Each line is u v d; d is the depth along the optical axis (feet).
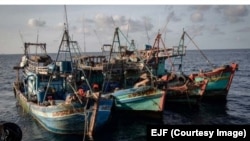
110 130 82.58
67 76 87.92
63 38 81.30
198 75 117.39
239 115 99.91
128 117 95.45
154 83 97.25
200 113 102.12
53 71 84.58
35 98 94.73
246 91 147.84
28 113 100.07
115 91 94.53
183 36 126.72
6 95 150.10
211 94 118.21
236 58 492.95
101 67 107.76
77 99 74.33
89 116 74.33
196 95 109.40
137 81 112.16
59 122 75.77
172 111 104.63
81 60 116.78
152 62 120.06
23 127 86.53
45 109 78.13
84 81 102.37
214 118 95.91
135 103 93.04
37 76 91.45
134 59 121.08
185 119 94.48
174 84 115.96
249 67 293.43
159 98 90.27
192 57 579.48
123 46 127.95
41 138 76.18
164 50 126.21
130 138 76.33
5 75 263.29
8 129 50.21
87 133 75.87
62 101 83.97
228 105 115.03
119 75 111.04
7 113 106.32
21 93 109.19
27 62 117.19
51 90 90.48
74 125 75.31
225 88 118.11
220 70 115.14
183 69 286.87
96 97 74.69
